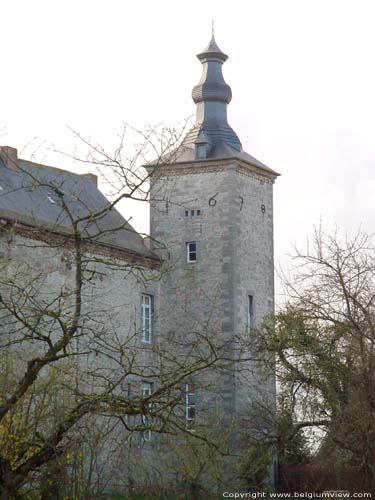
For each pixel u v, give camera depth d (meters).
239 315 49.06
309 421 31.59
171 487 24.64
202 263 49.59
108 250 44.59
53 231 19.23
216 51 52.31
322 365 30.53
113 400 17.84
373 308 29.12
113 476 23.72
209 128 51.53
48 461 18.53
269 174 52.88
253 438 33.41
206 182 50.19
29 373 17.94
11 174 42.62
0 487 17.86
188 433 18.55
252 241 50.94
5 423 19.97
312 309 30.73
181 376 18.05
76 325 17.97
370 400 28.09
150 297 48.44
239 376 45.69
